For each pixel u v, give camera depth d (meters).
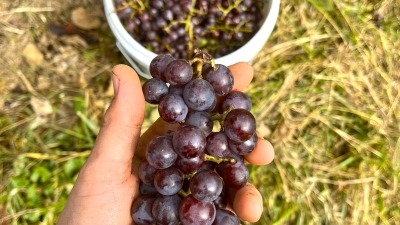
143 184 0.22
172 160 0.19
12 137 0.36
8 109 0.37
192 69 0.20
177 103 0.20
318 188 0.37
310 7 0.40
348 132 0.39
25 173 0.35
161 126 0.26
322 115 0.39
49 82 0.38
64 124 0.37
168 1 0.33
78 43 0.38
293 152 0.38
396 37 0.41
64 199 0.35
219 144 0.20
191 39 0.33
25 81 0.37
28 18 0.39
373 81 0.40
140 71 0.37
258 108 0.38
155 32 0.34
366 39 0.40
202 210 0.19
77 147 0.36
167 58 0.21
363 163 0.38
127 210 0.23
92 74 0.38
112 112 0.22
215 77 0.21
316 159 0.38
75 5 0.39
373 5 0.41
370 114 0.39
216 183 0.19
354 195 0.37
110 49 0.38
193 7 0.33
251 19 0.34
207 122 0.20
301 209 0.36
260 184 0.36
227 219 0.20
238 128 0.19
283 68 0.39
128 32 0.34
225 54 0.34
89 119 0.37
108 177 0.22
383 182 0.38
